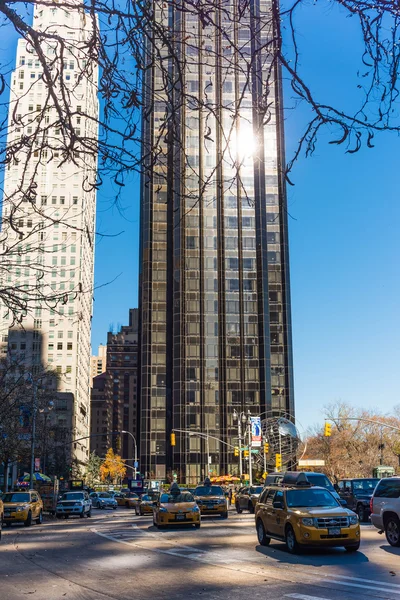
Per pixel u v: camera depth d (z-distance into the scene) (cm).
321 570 1212
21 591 1039
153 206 10700
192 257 10388
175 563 1390
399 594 922
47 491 5044
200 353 10038
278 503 1595
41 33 363
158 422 9862
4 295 501
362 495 2731
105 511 5478
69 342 12312
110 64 380
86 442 15438
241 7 365
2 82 379
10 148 387
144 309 10344
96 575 1231
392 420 9619
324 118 360
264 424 7338
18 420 4097
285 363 10131
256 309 10288
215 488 3409
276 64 374
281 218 10525
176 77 419
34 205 423
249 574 1180
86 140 388
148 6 362
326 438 9500
